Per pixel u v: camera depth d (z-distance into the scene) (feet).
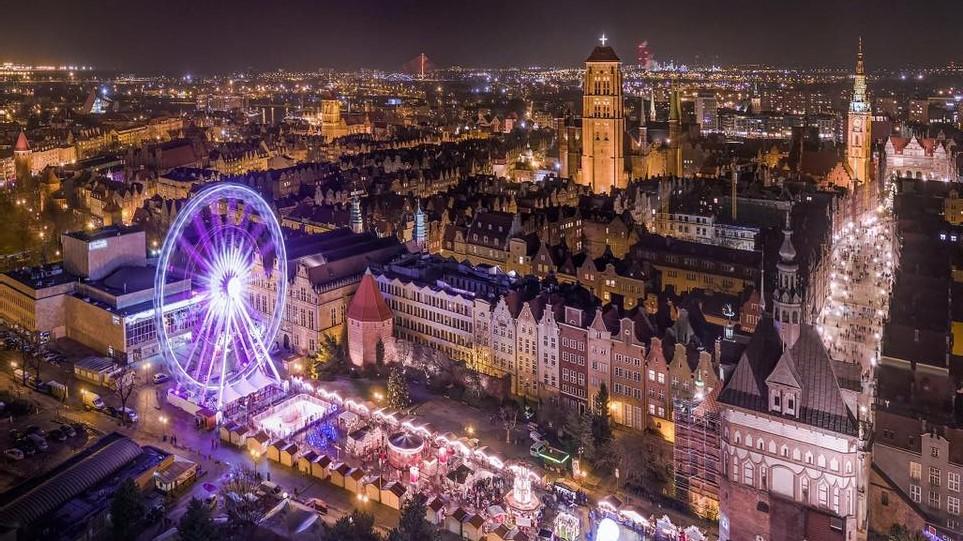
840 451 398.01
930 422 454.40
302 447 547.49
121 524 441.27
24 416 599.98
